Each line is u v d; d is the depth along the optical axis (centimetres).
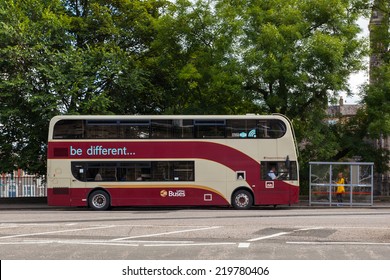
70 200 2733
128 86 3312
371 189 3070
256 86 3259
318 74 3091
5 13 3155
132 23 3622
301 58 3039
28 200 3503
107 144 2747
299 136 3281
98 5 3478
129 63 3441
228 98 3319
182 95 3509
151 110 3681
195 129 2766
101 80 3316
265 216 2253
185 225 1834
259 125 2781
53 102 3066
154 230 1684
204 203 2745
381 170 3600
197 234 1588
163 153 2750
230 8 3203
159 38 3319
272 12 3155
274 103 3139
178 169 2753
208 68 3164
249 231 1653
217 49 3170
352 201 3081
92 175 2745
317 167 3116
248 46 3136
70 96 3102
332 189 3095
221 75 3083
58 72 3089
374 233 1598
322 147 3253
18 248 1332
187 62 3284
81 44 3625
